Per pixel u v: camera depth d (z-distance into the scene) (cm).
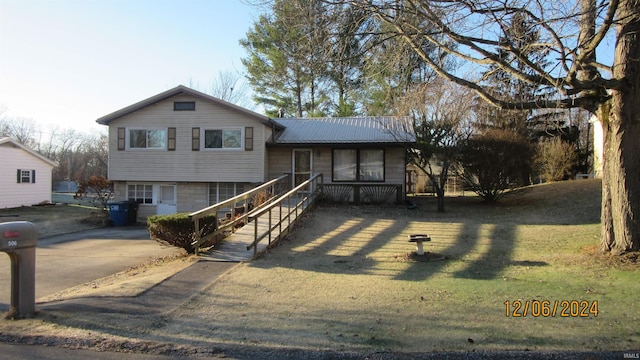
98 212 2336
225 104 2030
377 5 870
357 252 1003
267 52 2358
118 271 932
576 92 798
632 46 802
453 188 3183
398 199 1853
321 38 919
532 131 2545
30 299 564
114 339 476
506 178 1803
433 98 1588
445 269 820
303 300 623
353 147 2016
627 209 838
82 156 6347
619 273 732
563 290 642
